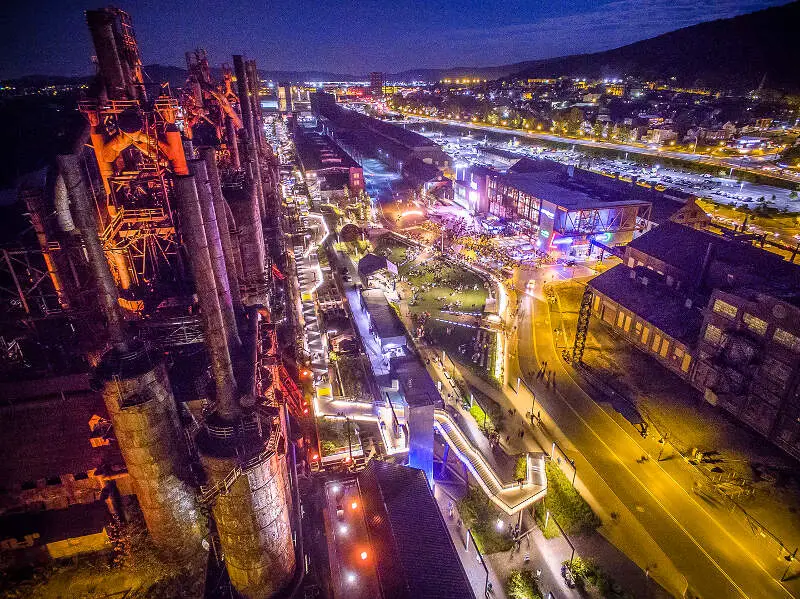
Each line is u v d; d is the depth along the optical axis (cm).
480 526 3662
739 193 13012
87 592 2814
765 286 4712
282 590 2766
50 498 2914
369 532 3067
